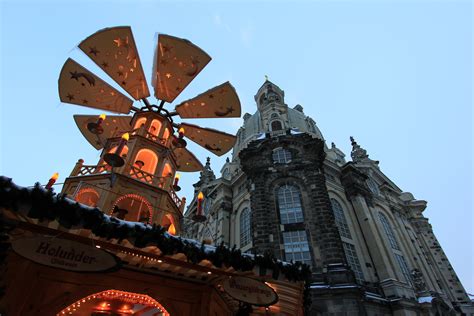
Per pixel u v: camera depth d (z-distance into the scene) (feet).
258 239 82.17
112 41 47.67
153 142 53.36
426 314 83.20
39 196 21.04
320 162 101.50
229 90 56.49
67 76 48.80
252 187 96.94
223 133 61.57
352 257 87.45
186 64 53.01
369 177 137.59
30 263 26.61
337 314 63.52
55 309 26.61
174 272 33.35
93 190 43.16
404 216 142.61
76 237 24.08
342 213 102.27
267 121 145.18
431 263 127.24
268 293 30.32
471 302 113.91
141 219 51.96
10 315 23.91
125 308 39.27
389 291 81.46
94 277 29.60
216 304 36.47
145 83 54.24
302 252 78.02
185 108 58.54
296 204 89.97
